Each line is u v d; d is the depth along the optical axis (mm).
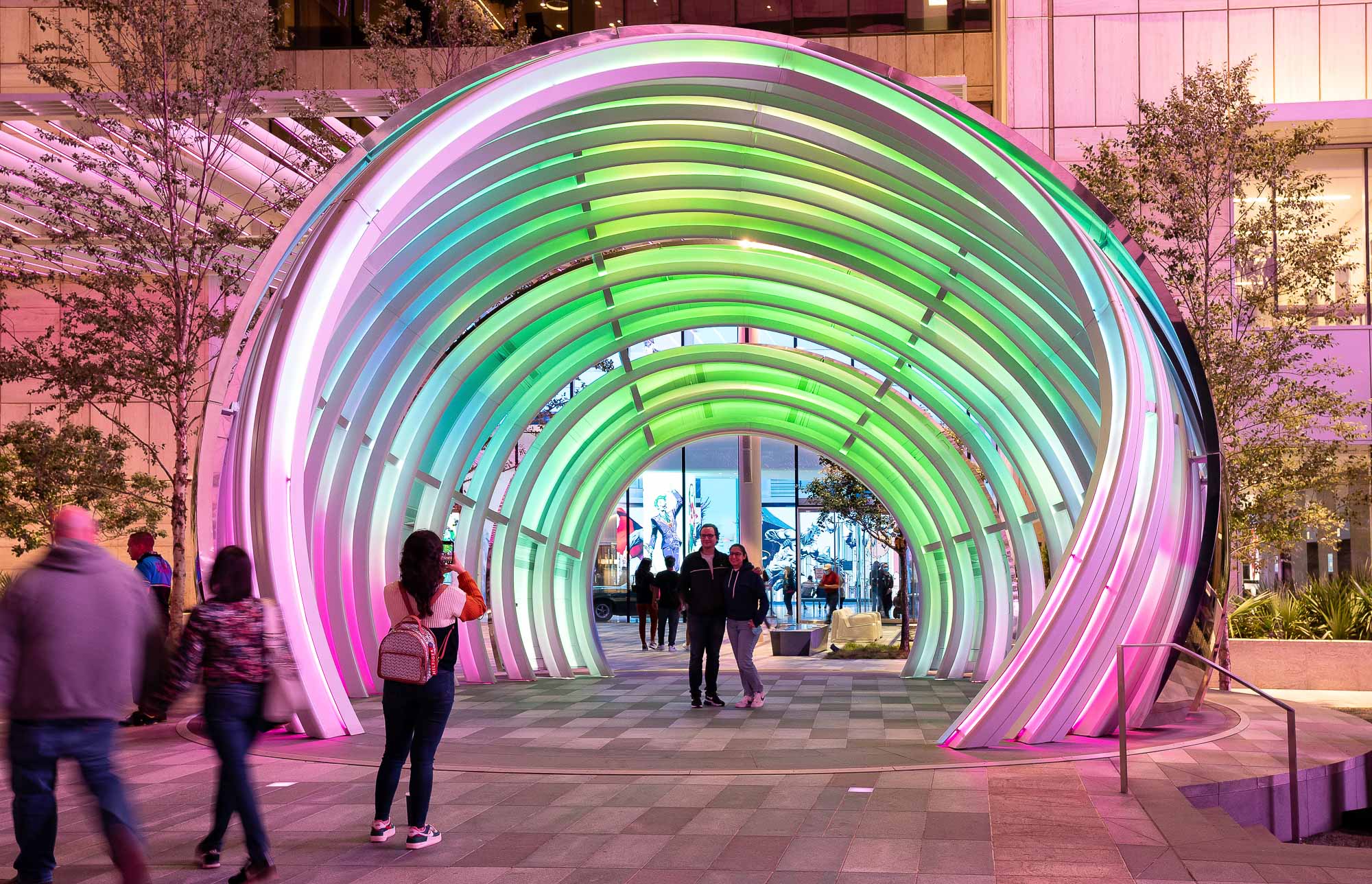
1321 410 16312
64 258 19344
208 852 5398
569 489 17219
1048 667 9086
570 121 10672
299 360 9336
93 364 14484
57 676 4602
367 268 10586
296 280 9258
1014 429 14484
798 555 29953
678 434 18812
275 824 6379
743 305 16391
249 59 14781
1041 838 5887
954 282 12258
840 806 6730
